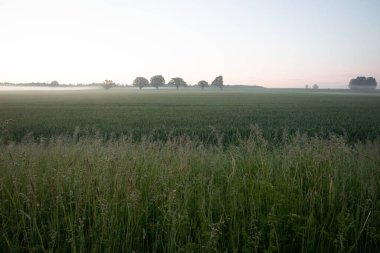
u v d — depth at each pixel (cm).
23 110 4341
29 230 348
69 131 2136
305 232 341
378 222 362
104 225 336
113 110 4341
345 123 2598
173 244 317
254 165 568
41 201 411
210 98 8806
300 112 3959
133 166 530
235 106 5328
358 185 478
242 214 383
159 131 2091
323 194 443
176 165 566
